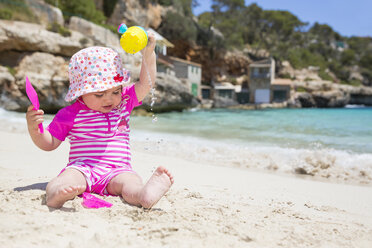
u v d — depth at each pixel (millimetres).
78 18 24422
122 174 2465
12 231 1604
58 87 18016
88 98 2508
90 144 2572
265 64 49062
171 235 1704
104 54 2543
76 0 27375
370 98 57125
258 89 49594
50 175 3387
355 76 67812
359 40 80438
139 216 1976
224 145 7172
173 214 2057
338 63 68688
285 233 1878
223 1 55812
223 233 1789
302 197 3215
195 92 42375
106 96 2512
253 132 10555
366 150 6879
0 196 2318
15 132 8102
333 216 2529
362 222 2404
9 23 18234
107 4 35594
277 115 23672
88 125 2578
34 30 17938
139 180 2439
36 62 17625
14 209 1978
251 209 2482
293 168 4930
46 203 2143
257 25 61562
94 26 24703
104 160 2561
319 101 50094
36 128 2332
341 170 4859
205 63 49500
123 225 1850
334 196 3326
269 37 61406
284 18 62969
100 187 2461
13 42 17094
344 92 53156
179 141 7688
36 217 1833
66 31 20188
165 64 32062
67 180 2223
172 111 27875
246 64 52406
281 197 3154
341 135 9953
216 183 3656
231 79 50688
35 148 5297
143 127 11312
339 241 1821
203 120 16734
